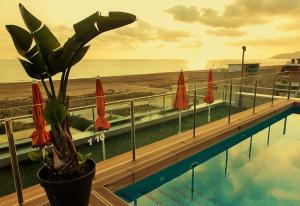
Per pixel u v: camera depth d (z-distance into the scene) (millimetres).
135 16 1979
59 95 2111
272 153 5707
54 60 1939
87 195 2295
